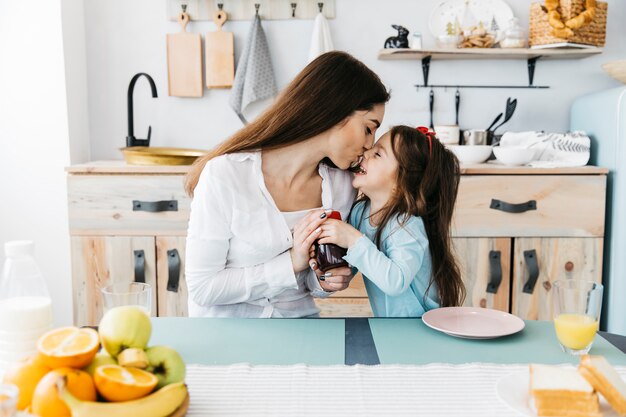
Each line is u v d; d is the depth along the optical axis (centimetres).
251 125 133
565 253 220
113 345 75
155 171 216
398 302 138
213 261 131
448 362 95
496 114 263
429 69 261
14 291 89
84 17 258
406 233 132
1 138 246
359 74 128
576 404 74
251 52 249
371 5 257
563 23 232
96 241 219
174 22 258
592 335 96
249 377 88
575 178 216
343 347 101
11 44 240
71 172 218
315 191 145
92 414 67
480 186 217
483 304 221
